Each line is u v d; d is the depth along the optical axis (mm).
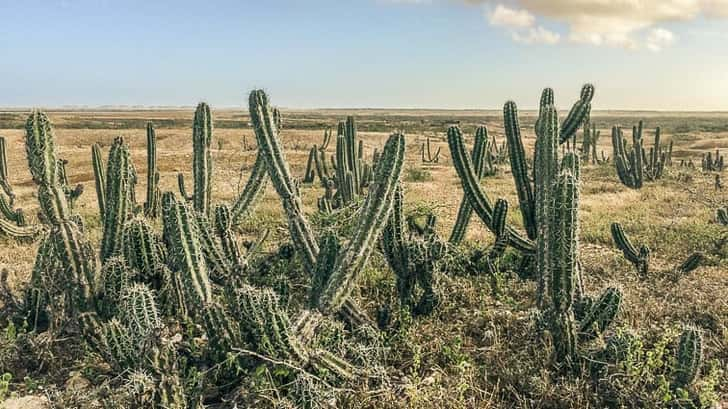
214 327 4348
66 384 4492
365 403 4012
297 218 5238
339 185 11047
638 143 19312
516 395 4191
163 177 22875
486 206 7031
